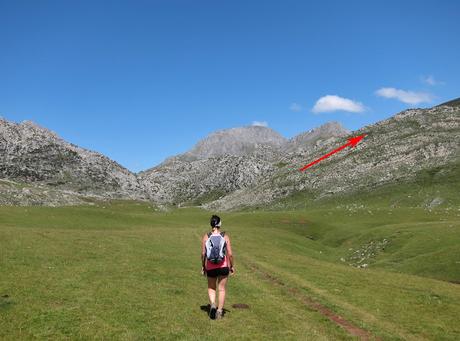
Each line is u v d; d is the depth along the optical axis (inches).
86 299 826.2
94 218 3203.7
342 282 1248.2
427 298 1107.9
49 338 618.5
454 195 6875.0
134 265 1235.9
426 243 2652.6
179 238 2174.0
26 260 1158.3
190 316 772.0
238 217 4466.0
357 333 766.5
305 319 816.9
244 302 914.7
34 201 6486.2
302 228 4047.7
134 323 706.8
